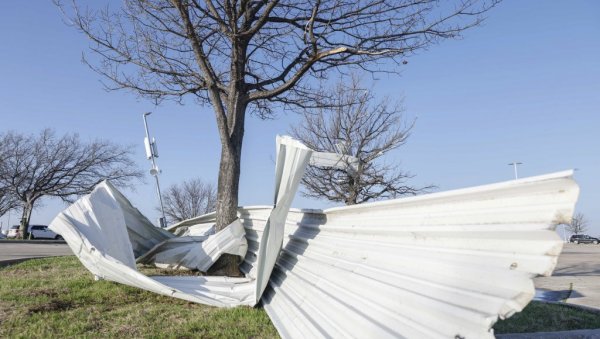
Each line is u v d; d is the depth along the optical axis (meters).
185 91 9.54
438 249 3.76
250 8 8.79
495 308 2.93
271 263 6.38
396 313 3.79
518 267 3.00
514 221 3.12
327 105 9.88
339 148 13.07
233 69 8.64
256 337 5.19
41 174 39.91
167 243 8.82
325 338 4.38
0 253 18.89
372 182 12.62
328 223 6.15
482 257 3.32
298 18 8.88
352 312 4.32
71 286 7.46
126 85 9.41
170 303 6.69
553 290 10.24
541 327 6.13
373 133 13.51
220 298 6.78
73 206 7.32
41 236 42.81
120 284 7.53
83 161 40.94
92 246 6.85
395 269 4.17
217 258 8.15
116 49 8.99
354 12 8.30
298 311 5.35
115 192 8.36
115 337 5.16
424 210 4.03
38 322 5.58
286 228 7.87
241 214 9.71
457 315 3.17
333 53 7.75
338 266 5.20
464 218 3.55
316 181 14.05
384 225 4.59
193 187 44.81
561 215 2.81
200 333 5.29
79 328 5.42
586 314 7.04
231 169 8.49
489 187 3.29
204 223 11.73
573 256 23.84
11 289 7.33
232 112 8.66
